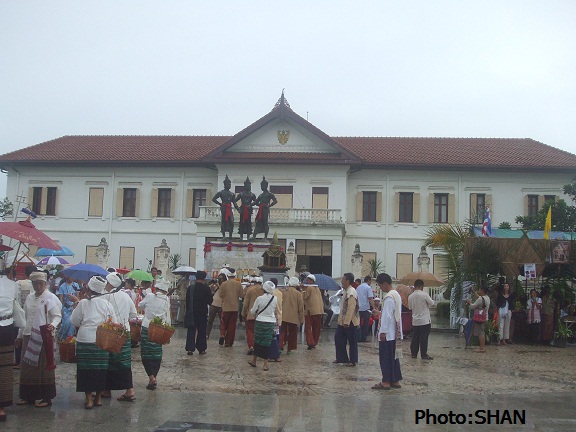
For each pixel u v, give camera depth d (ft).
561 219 114.01
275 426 27.25
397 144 152.15
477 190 139.33
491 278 70.44
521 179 138.41
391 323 37.01
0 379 27.12
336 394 34.78
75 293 56.39
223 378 39.27
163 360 46.88
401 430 27.17
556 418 29.96
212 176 144.15
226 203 94.32
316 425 27.63
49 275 73.05
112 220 145.79
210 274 91.66
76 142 159.12
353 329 46.55
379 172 141.28
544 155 141.59
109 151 149.59
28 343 30.45
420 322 51.98
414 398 34.04
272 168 138.41
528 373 45.19
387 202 140.77
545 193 137.49
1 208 146.41
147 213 145.38
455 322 81.92
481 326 59.88
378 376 41.52
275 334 47.65
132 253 144.77
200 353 50.72
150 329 34.04
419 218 139.95
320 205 137.49
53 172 147.84
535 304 67.00
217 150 136.77
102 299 30.58
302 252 131.54
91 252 145.79
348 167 137.49
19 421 27.35
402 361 50.34
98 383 29.73
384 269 139.54
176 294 84.33
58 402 31.30
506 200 138.51
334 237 129.80
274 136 140.46
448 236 78.07
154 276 81.20
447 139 157.07
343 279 47.11
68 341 31.37
